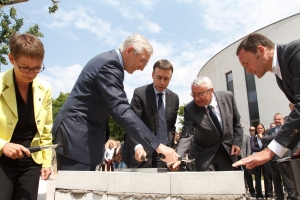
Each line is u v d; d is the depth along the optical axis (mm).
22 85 2158
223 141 3139
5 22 8531
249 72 2320
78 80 2258
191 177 1652
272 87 13398
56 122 2234
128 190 1762
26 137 2215
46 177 2355
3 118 2045
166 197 1671
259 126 6516
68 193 1900
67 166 2133
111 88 2029
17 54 1879
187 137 3154
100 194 1819
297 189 2430
